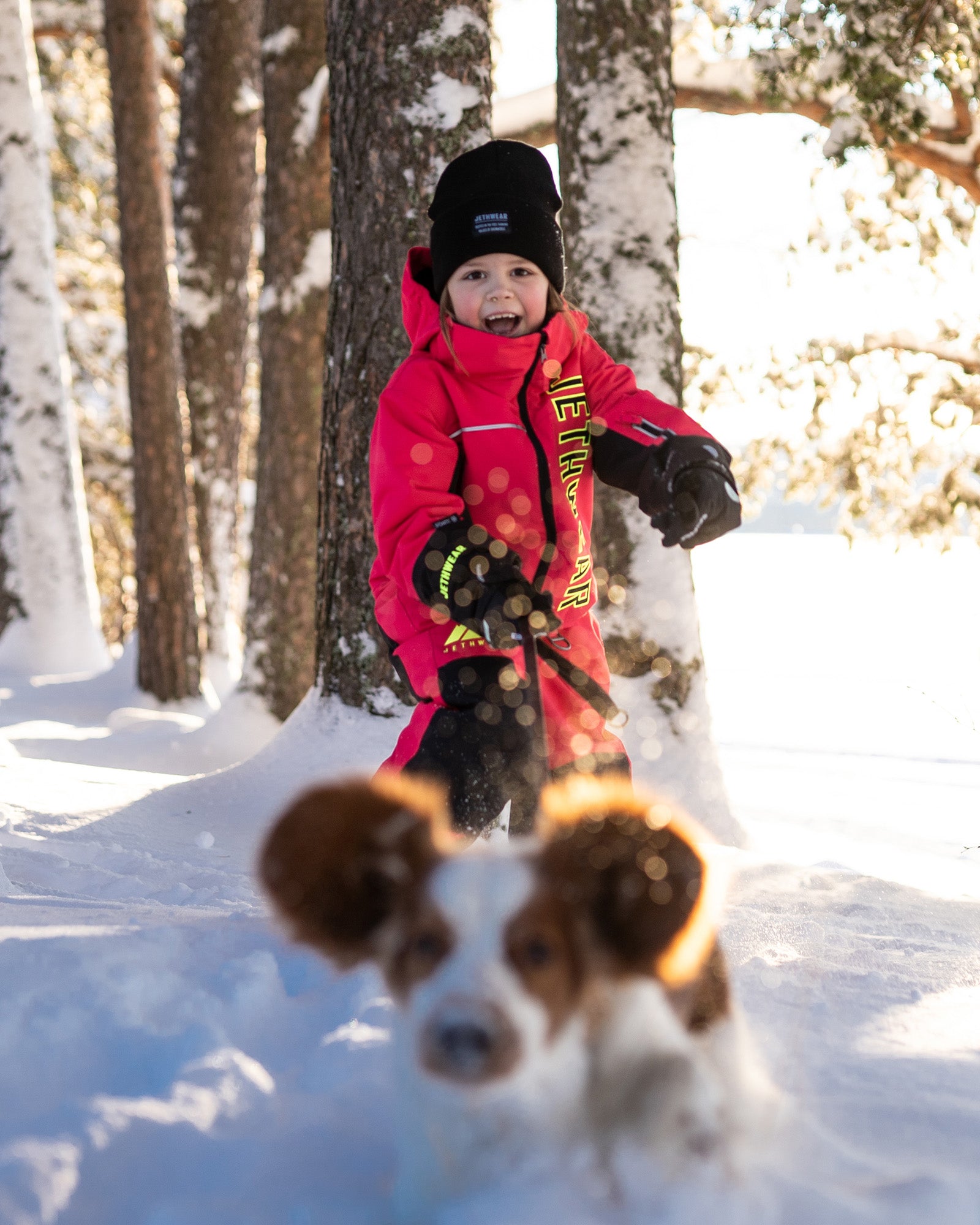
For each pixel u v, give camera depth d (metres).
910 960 2.82
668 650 6.37
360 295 5.88
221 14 14.52
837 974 2.53
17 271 14.80
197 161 14.86
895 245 10.84
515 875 1.26
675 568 6.45
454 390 2.52
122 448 20.58
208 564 15.55
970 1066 1.82
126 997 1.86
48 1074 1.65
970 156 9.41
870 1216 1.21
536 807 2.35
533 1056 1.17
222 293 15.22
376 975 2.07
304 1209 1.31
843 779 14.51
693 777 6.24
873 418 11.00
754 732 19.52
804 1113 1.55
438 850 1.33
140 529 12.89
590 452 2.64
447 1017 1.12
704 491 2.35
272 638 9.81
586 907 1.27
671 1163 1.22
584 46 6.58
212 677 15.37
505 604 2.16
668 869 1.25
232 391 15.52
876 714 21.70
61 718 11.97
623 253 6.48
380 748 5.78
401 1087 1.31
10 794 5.45
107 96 19.70
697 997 1.48
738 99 9.41
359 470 5.94
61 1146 1.40
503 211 2.61
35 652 14.68
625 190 6.50
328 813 1.33
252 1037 1.90
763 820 11.33
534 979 1.20
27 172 14.87
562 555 2.53
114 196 19.69
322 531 6.16
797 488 11.79
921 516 11.20
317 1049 1.82
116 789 5.86
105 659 15.20
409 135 5.79
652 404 2.56
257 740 9.54
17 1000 1.78
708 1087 1.29
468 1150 1.26
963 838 10.68
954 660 26.86
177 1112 1.54
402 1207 1.29
